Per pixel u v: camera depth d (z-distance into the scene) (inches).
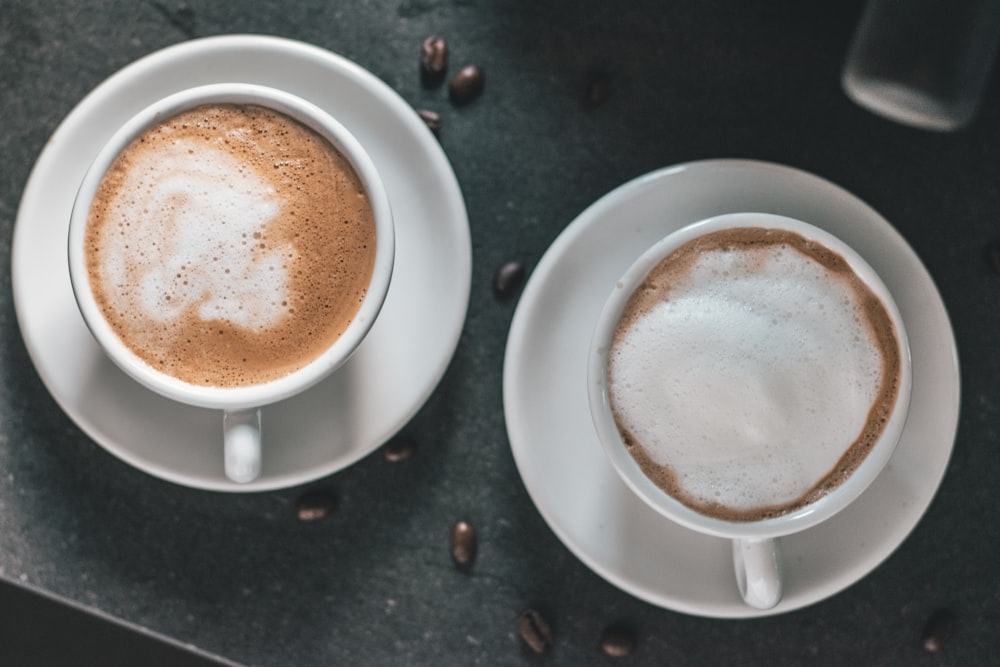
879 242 26.1
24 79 27.5
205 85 26.0
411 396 26.5
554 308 26.4
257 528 28.1
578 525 26.7
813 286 25.4
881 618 28.1
